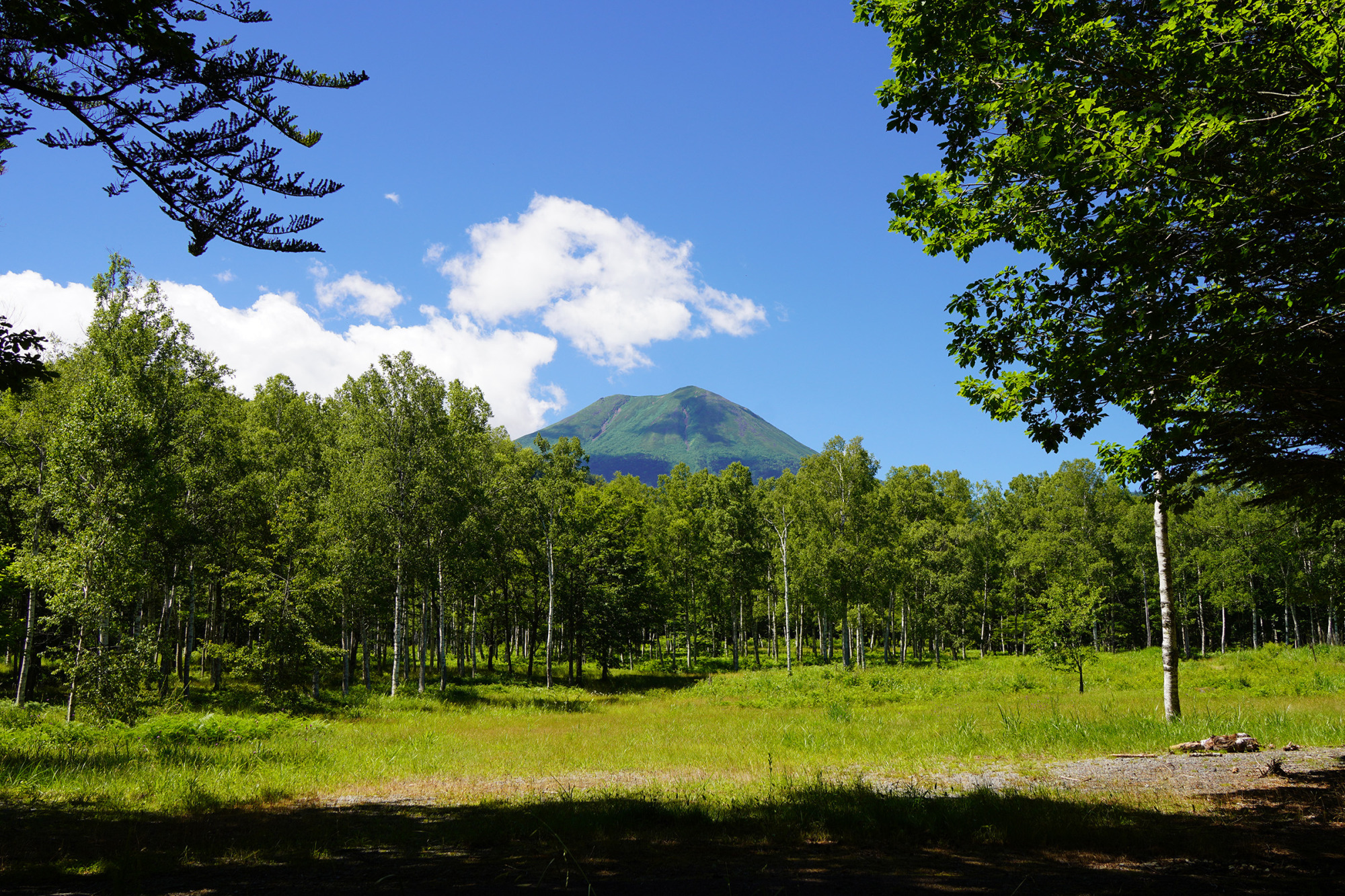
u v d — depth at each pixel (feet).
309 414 131.54
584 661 181.98
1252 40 18.67
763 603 191.11
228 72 17.12
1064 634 90.07
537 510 136.98
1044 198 22.98
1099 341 23.39
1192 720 49.03
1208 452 25.50
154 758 42.50
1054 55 20.29
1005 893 17.17
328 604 96.78
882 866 19.74
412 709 94.53
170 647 112.27
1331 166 17.88
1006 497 224.33
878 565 146.92
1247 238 19.24
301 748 49.29
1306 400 22.35
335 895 17.08
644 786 34.55
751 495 176.76
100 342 80.89
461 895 17.12
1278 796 27.58
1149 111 18.44
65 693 84.79
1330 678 85.46
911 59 23.61
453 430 119.44
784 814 26.08
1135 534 167.22
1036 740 45.01
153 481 69.10
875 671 118.73
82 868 19.39
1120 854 20.75
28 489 84.43
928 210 25.76
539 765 42.37
